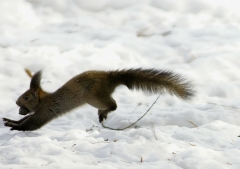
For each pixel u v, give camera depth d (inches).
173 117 569.6
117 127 564.4
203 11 1081.4
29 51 878.4
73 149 411.2
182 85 520.7
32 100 538.6
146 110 613.0
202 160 360.5
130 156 383.9
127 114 596.1
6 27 1005.2
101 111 547.2
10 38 941.2
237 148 410.3
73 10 1112.8
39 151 401.4
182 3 1101.7
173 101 652.7
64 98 537.3
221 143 442.0
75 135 475.2
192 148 392.2
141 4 1108.5
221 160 370.9
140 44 914.1
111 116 596.7
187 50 871.1
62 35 975.6
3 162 382.9
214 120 559.5
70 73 788.0
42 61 823.1
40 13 1099.9
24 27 1033.5
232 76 753.6
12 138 457.4
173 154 386.3
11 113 617.9
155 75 528.4
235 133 486.3
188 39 933.2
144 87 534.9
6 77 776.9
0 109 644.1
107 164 364.8
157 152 389.4
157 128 515.2
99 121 552.4
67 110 542.3
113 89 540.1
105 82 535.2
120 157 384.2
